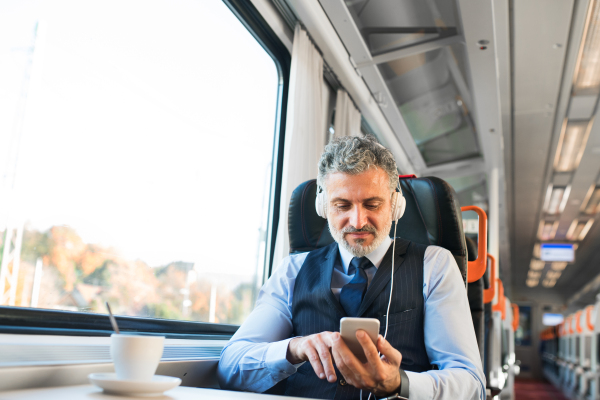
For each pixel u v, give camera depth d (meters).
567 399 10.09
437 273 1.45
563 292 23.92
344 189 1.36
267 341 1.49
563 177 7.77
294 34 2.91
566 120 5.73
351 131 3.73
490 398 2.24
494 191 5.25
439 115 4.38
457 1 2.88
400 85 3.87
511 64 4.69
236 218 2.51
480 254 1.99
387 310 1.35
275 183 2.90
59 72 1.50
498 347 3.87
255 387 1.34
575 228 11.41
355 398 1.29
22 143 1.37
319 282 1.50
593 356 7.22
